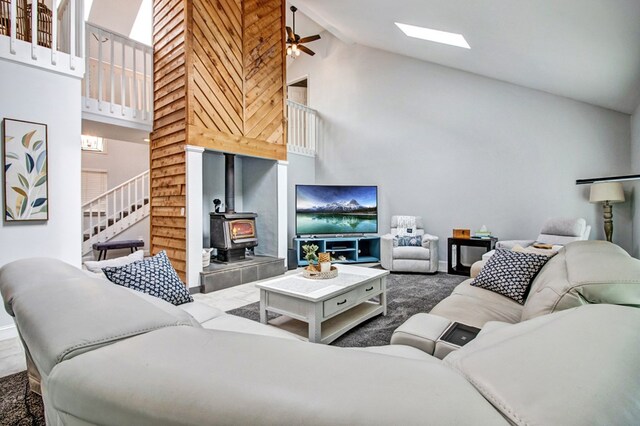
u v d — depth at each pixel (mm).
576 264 1363
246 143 4719
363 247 6410
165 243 4422
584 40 2717
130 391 406
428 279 4762
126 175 8227
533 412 362
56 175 2957
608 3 2115
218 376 409
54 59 2938
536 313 1269
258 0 4934
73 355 510
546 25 2719
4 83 2697
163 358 457
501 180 5023
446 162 5559
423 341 1435
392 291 4090
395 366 439
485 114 5156
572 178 4473
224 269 4312
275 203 5254
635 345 525
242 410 354
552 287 1283
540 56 3418
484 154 5172
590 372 438
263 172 5406
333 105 7078
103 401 414
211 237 4852
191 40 4055
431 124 5715
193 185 4070
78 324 583
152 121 4570
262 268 4836
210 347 487
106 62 6816
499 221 5043
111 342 541
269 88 5094
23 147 2775
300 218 5793
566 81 3865
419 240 5348
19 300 823
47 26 3340
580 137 4414
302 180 6949
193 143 4055
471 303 2131
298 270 5508
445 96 5555
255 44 4879
